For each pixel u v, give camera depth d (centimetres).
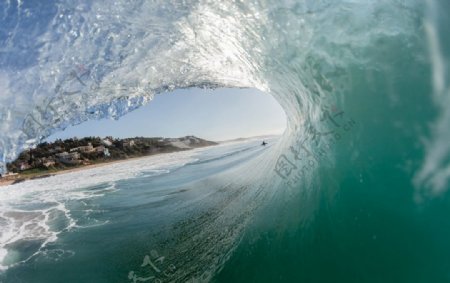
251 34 379
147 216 732
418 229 220
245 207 495
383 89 263
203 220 564
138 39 480
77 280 498
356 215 261
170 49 505
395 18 259
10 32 453
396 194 239
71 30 455
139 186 1255
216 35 439
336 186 289
